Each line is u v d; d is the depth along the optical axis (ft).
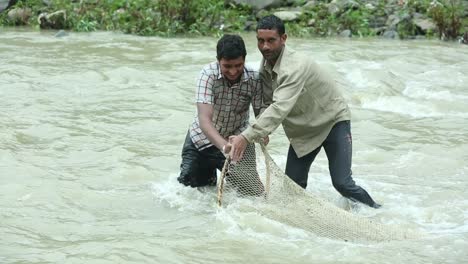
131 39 72.18
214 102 27.89
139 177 32.22
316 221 26.11
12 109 43.47
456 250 24.80
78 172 32.83
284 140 39.29
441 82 54.49
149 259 23.73
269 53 26.02
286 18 79.92
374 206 28.48
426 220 27.86
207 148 29.19
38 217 27.30
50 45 66.59
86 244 24.84
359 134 40.52
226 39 26.40
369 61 60.95
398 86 52.03
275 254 24.30
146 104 45.44
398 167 34.81
